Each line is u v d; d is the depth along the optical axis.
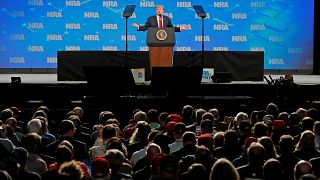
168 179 9.20
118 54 26.69
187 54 26.75
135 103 23.77
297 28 32.56
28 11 32.06
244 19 32.28
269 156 12.66
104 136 14.13
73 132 15.00
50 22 32.12
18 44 32.09
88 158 15.00
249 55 26.77
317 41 32.38
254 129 14.77
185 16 32.19
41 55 32.16
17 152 11.95
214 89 25.59
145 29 25.67
